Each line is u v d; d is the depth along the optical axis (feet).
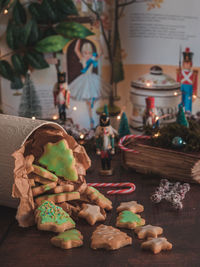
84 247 2.08
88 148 3.34
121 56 3.66
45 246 2.09
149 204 2.54
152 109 3.21
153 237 2.14
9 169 2.28
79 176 2.46
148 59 3.59
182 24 3.43
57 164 2.39
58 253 2.03
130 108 3.78
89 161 2.46
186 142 2.84
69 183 2.43
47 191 2.36
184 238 2.16
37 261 1.98
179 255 2.01
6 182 2.31
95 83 3.70
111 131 2.84
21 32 3.34
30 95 3.46
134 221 2.27
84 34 3.51
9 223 2.32
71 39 3.51
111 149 2.88
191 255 2.01
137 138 3.03
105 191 2.71
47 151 2.40
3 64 3.38
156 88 3.56
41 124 2.31
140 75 3.65
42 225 2.18
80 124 3.77
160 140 2.86
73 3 3.39
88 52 3.60
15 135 2.27
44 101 3.55
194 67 3.51
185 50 3.50
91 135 3.42
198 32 3.42
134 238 2.16
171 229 2.25
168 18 3.45
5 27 3.33
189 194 2.66
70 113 3.70
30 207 2.24
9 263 1.96
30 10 3.34
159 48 3.54
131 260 1.98
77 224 2.31
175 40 3.49
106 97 3.78
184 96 3.61
